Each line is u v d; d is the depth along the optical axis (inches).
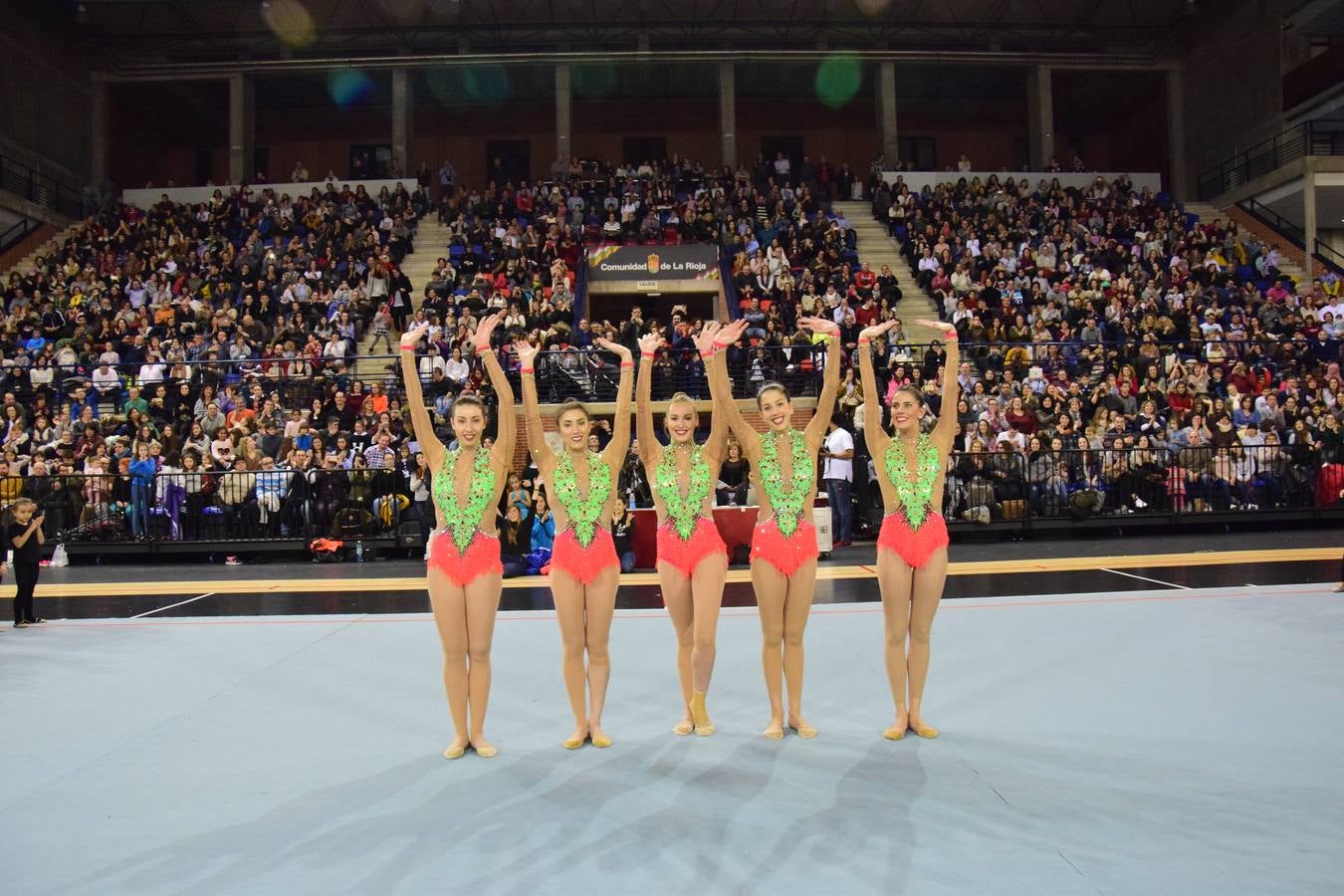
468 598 188.1
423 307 799.7
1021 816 151.5
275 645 295.4
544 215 970.1
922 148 1401.3
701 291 898.7
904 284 914.1
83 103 1138.7
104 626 332.8
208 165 1393.9
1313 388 689.6
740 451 528.4
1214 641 271.9
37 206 992.2
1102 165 1437.0
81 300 839.1
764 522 199.3
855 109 1374.3
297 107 1349.7
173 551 538.9
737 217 978.1
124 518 547.2
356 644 295.1
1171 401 657.0
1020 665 250.4
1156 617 308.5
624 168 1088.2
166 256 908.0
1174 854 136.9
